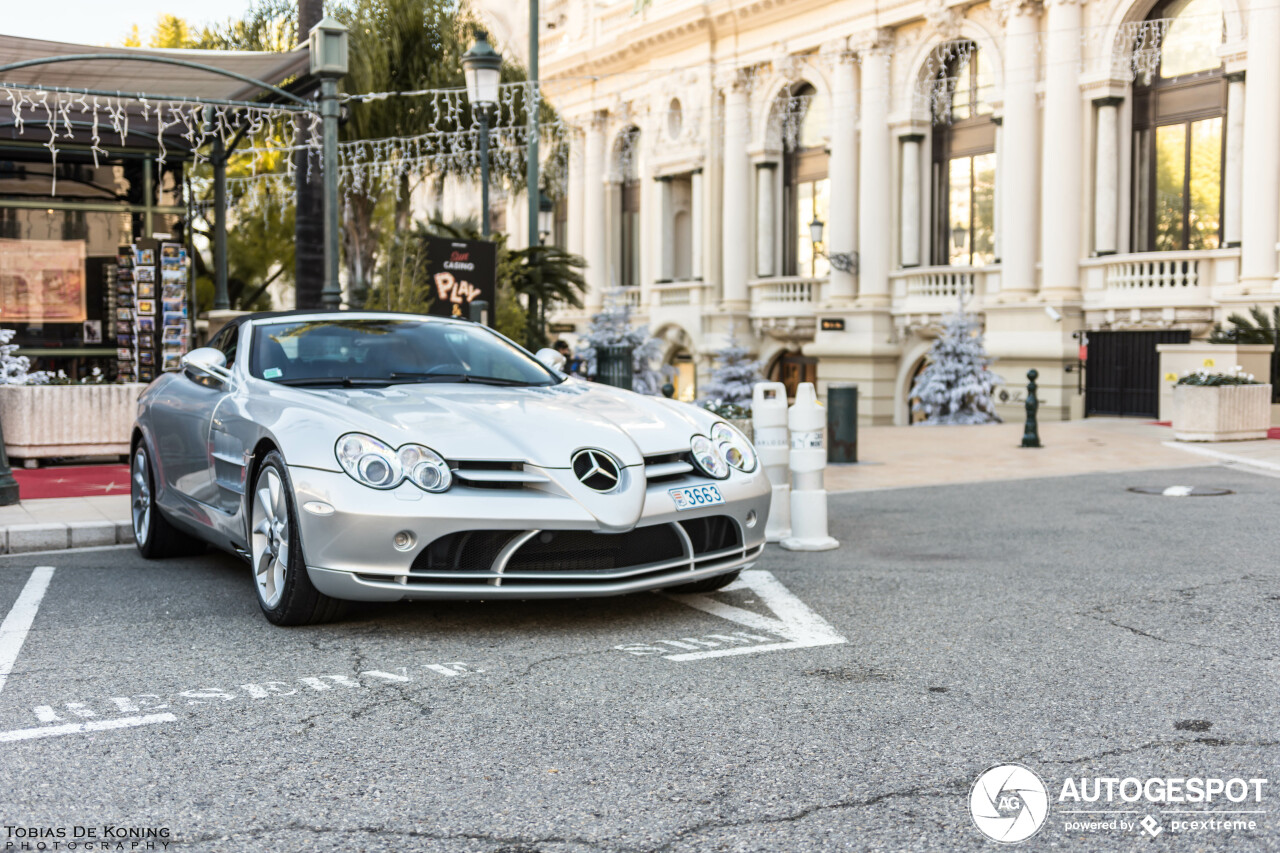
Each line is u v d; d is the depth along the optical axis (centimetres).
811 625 476
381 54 2144
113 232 1442
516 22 3447
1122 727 341
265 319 603
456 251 1227
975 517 809
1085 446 1420
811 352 2816
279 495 469
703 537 483
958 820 276
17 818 280
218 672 410
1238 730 338
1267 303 1903
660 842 265
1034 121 2295
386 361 568
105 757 323
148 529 645
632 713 359
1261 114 1934
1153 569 598
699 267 3170
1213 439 1386
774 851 260
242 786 301
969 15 2441
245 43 2075
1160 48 2159
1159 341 2142
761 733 339
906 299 2619
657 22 3158
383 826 275
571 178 3638
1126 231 2203
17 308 1396
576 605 515
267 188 2406
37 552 681
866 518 810
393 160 2222
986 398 2314
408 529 432
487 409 488
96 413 1020
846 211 2731
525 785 300
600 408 515
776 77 2905
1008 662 415
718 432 517
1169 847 261
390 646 444
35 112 1320
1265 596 528
